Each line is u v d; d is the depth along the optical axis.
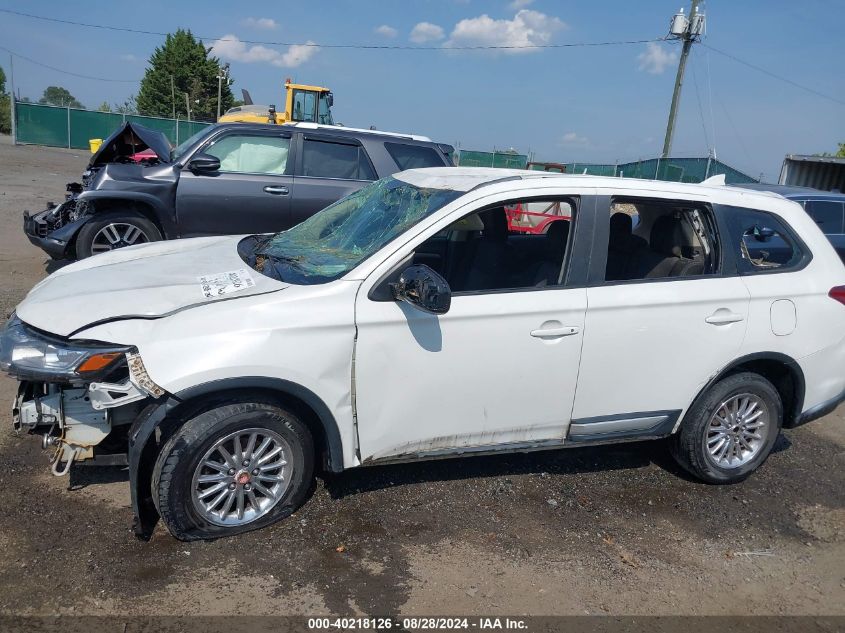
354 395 3.37
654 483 4.37
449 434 3.63
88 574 3.02
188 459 3.13
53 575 3.00
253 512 3.42
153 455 3.32
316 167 7.94
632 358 3.86
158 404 3.06
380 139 8.24
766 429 4.39
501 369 3.59
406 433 3.53
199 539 3.31
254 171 7.77
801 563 3.67
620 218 4.06
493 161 35.09
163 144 8.27
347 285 3.34
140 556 3.18
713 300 4.00
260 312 3.20
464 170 4.29
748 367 4.35
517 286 3.80
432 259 3.78
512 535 3.63
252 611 2.90
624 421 3.97
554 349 3.67
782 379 4.45
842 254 9.60
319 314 3.24
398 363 3.40
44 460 3.89
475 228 3.75
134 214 7.35
